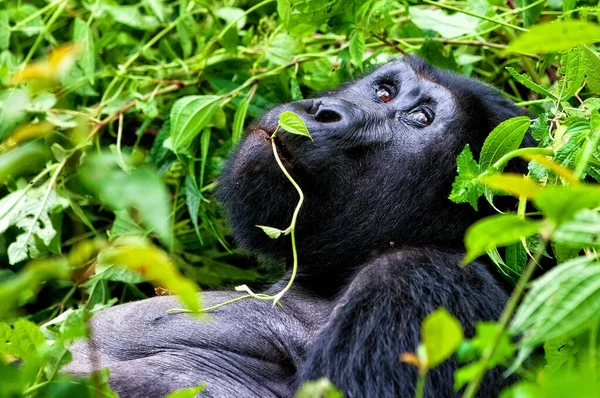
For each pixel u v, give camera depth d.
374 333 5.32
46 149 7.91
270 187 6.31
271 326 6.18
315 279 6.61
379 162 6.41
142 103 8.42
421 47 8.41
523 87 8.96
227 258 8.51
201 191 7.90
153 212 3.53
